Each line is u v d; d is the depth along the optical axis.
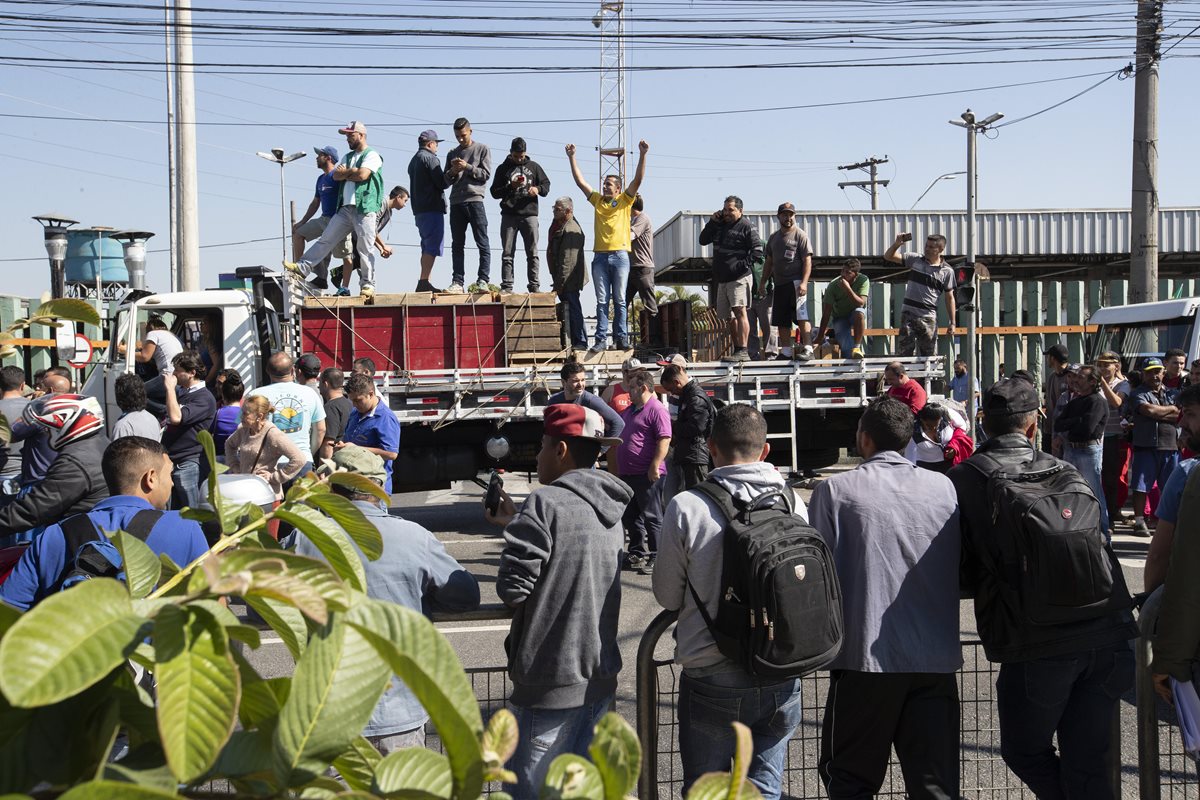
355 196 10.98
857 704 3.23
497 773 1.05
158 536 3.11
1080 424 9.14
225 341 10.71
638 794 3.25
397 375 10.66
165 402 8.83
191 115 15.38
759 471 3.12
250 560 0.98
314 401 7.97
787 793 4.02
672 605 3.15
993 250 24.14
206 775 1.04
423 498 13.56
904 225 24.06
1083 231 24.06
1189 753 3.11
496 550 9.52
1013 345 20.00
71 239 14.71
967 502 3.28
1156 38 14.26
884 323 20.53
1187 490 2.96
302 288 10.98
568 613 3.07
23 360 13.00
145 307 10.76
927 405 8.62
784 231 11.95
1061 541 3.02
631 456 8.21
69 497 4.27
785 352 11.99
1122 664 3.17
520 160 11.38
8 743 0.96
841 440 11.97
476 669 3.38
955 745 3.27
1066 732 3.26
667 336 13.96
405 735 3.01
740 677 3.10
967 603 7.34
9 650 0.83
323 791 1.04
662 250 24.42
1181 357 10.59
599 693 3.15
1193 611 2.93
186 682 0.93
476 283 11.55
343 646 1.07
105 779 0.94
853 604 3.22
